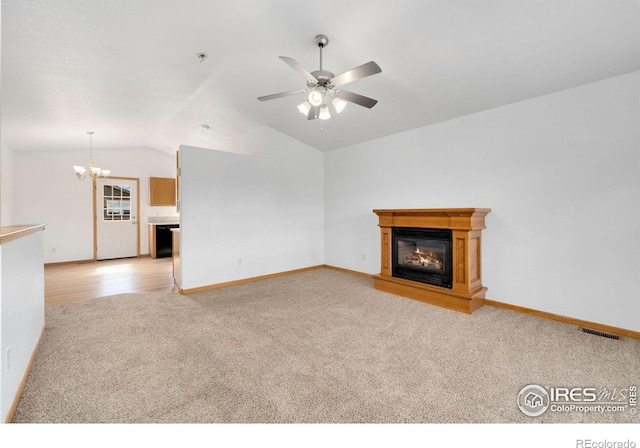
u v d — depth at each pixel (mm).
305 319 3113
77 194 6570
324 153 5902
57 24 2369
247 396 1822
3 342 1506
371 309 3416
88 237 6715
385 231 4199
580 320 2916
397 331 2793
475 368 2146
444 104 3559
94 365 2176
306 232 5637
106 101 4027
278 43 2805
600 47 2375
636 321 2629
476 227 3332
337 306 3527
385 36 2588
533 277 3213
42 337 2633
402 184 4516
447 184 3951
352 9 2330
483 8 2158
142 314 3266
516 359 2270
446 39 2527
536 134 3164
